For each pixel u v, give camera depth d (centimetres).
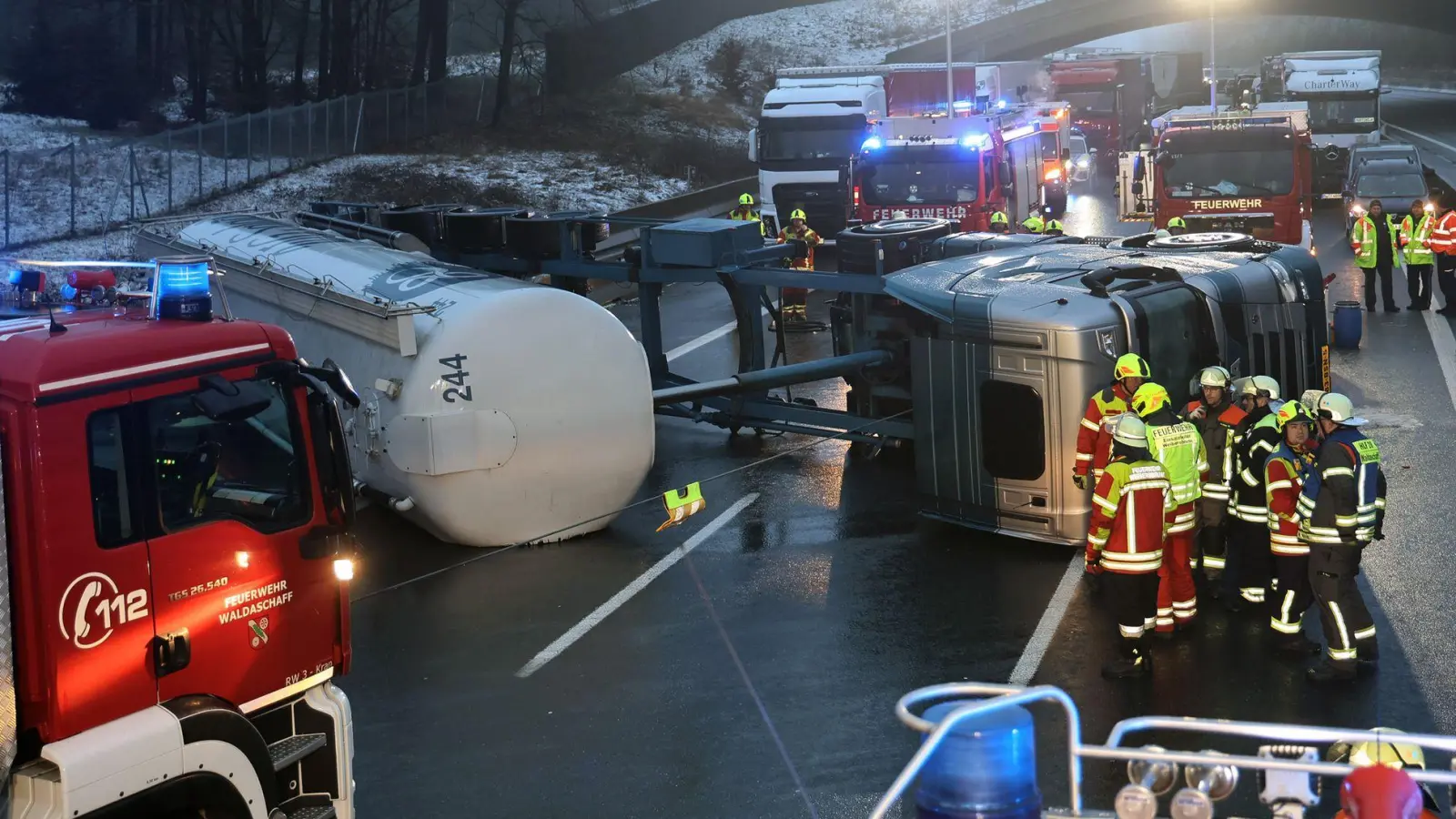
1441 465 1245
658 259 1461
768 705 805
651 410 1097
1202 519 967
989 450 1077
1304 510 819
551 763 740
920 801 403
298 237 1353
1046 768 712
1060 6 6675
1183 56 5650
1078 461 995
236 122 3456
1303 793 418
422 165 3603
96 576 508
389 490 1069
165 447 532
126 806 504
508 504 1055
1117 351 1032
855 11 7044
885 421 1323
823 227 3019
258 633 560
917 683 832
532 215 1628
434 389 1014
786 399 1563
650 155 4188
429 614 967
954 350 1088
